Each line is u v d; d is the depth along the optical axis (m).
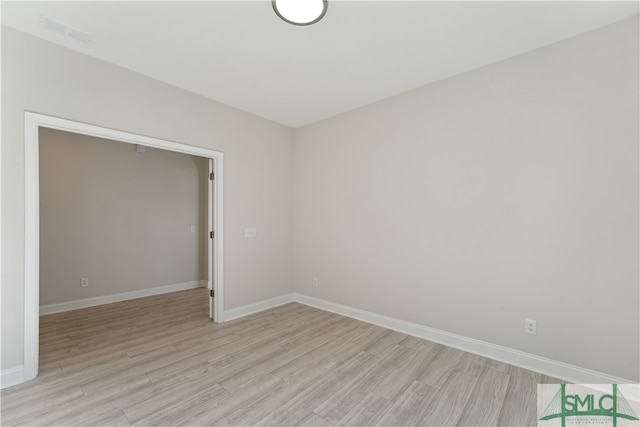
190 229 5.26
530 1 1.88
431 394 2.06
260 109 3.69
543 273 2.36
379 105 3.42
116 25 2.12
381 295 3.39
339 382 2.21
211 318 3.57
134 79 2.78
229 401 1.97
